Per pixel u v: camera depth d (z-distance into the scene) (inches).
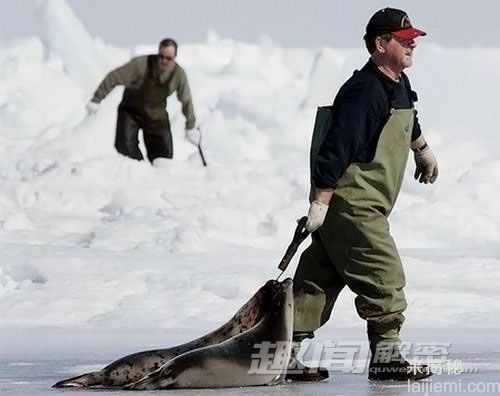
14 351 770.8
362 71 667.4
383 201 666.2
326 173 653.9
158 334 831.7
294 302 682.2
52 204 1258.6
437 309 911.0
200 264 1023.0
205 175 1337.4
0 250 1056.8
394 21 661.3
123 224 1152.8
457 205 1243.2
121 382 658.2
